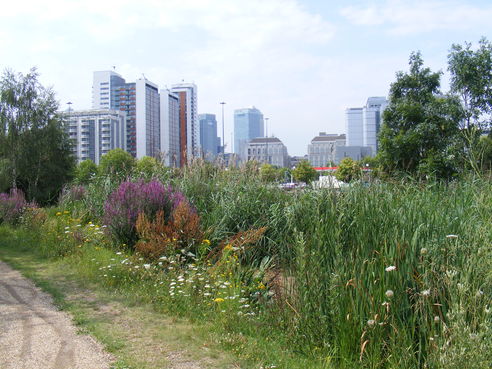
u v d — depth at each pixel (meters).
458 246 4.04
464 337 3.19
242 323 4.91
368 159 14.85
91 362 3.97
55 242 10.36
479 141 5.05
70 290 6.71
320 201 6.67
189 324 5.08
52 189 30.27
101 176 14.48
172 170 12.59
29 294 6.57
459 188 6.45
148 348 4.30
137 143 111.81
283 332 4.66
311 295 4.46
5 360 4.02
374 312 3.98
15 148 29.00
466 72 13.54
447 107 13.91
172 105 121.44
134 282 6.74
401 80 15.35
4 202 15.55
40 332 4.80
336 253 4.61
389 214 5.05
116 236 9.08
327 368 3.79
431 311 3.74
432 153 13.04
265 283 6.16
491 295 3.54
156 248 7.33
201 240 7.84
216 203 9.70
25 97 29.36
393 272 4.06
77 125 104.25
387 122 15.46
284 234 7.79
